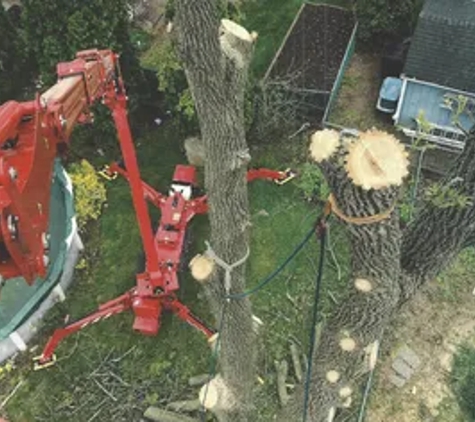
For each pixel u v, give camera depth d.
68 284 13.92
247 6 18.22
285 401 12.20
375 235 6.50
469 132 7.82
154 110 16.30
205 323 13.26
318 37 16.84
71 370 12.84
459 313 13.30
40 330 13.30
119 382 12.65
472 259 13.82
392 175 5.88
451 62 14.39
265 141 15.61
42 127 6.74
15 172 5.60
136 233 14.52
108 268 14.13
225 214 7.84
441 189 7.73
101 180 15.28
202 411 10.88
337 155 5.94
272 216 14.58
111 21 13.94
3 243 5.39
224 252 8.30
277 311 13.33
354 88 16.50
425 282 8.80
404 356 12.73
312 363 8.67
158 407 12.31
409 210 11.27
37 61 15.10
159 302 12.82
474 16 14.29
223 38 6.94
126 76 14.95
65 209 13.94
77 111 7.93
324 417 9.72
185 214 13.81
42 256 5.91
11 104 6.63
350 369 8.54
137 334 13.23
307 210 14.60
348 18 17.23
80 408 12.38
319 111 15.63
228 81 6.69
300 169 15.23
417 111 14.90
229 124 6.98
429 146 7.58
